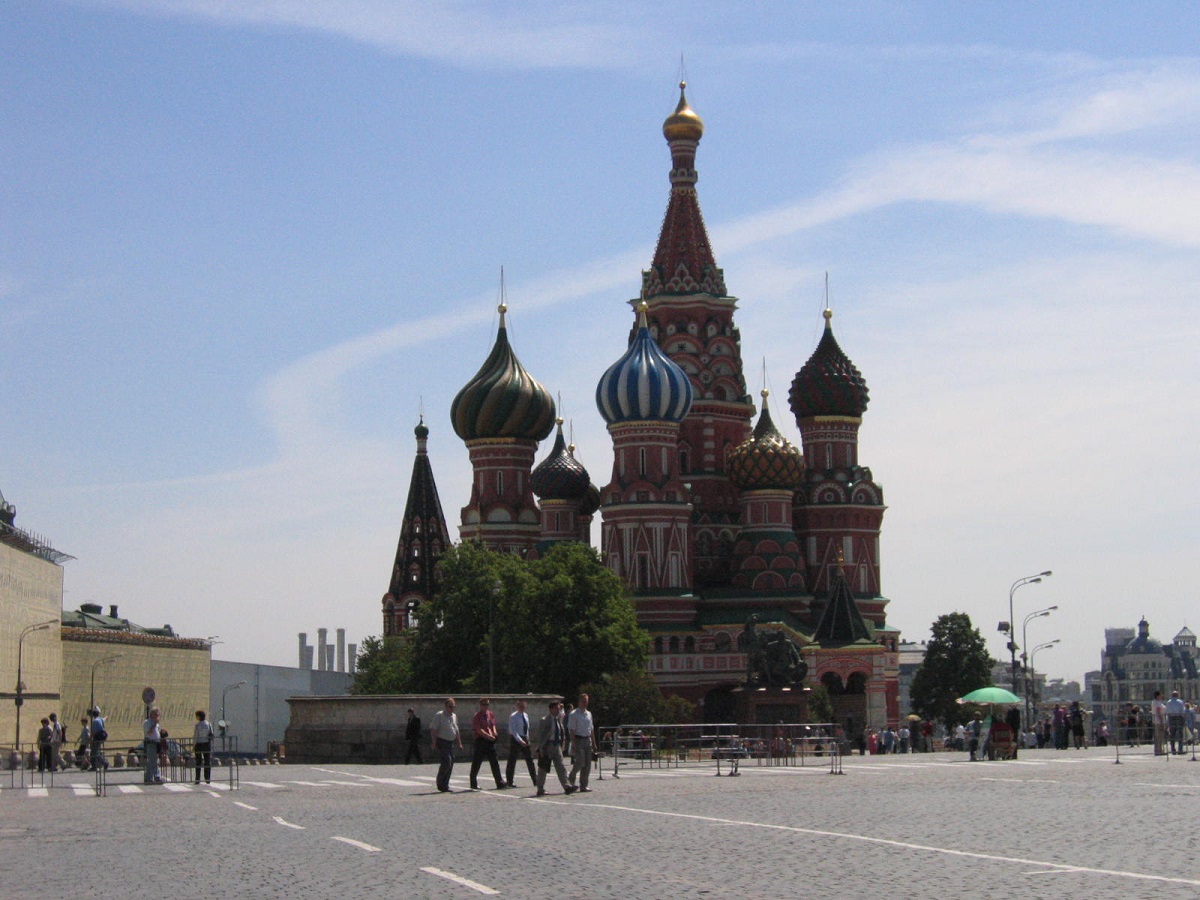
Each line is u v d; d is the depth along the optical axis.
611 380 176.88
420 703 80.44
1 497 138.00
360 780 60.97
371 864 29.36
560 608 145.25
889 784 52.50
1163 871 26.39
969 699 77.00
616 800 46.34
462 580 155.50
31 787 61.09
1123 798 43.50
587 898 24.33
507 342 192.88
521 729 53.78
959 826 35.19
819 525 185.75
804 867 27.75
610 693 130.50
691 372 188.50
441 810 42.81
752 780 57.69
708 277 191.25
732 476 184.25
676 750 80.94
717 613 178.25
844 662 166.38
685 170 193.25
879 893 24.30
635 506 174.62
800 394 189.12
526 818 39.50
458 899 24.44
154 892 26.30
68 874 29.16
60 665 151.12
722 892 24.75
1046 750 88.75
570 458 191.62
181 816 42.34
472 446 191.00
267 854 31.55
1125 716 95.06
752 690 136.25
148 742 60.75
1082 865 27.39
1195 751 78.38
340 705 81.75
